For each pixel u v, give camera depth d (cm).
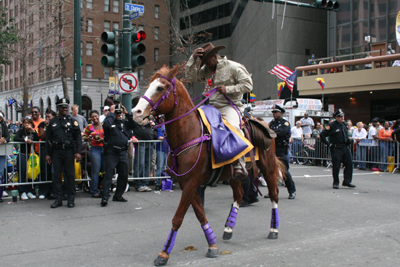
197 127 444
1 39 2600
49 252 470
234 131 476
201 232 567
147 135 918
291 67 3059
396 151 1359
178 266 423
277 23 3014
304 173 1335
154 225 605
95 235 546
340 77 2598
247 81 500
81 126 1048
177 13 5222
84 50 4344
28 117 867
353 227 590
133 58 998
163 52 5112
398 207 746
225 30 4919
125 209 720
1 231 563
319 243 504
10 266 422
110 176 755
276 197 543
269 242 512
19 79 4997
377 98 2845
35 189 881
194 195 449
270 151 546
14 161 864
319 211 710
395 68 2344
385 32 2709
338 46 2994
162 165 936
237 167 468
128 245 501
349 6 2909
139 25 4962
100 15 4431
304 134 1803
